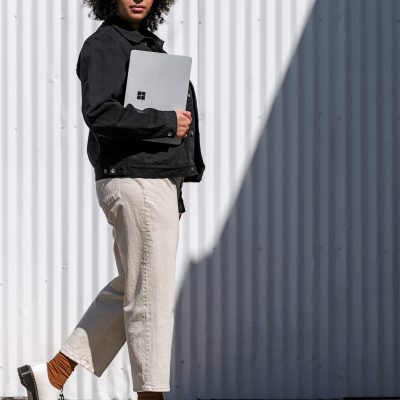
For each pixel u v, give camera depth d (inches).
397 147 238.7
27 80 235.0
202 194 236.7
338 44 238.5
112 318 184.5
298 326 237.9
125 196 172.4
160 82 171.5
